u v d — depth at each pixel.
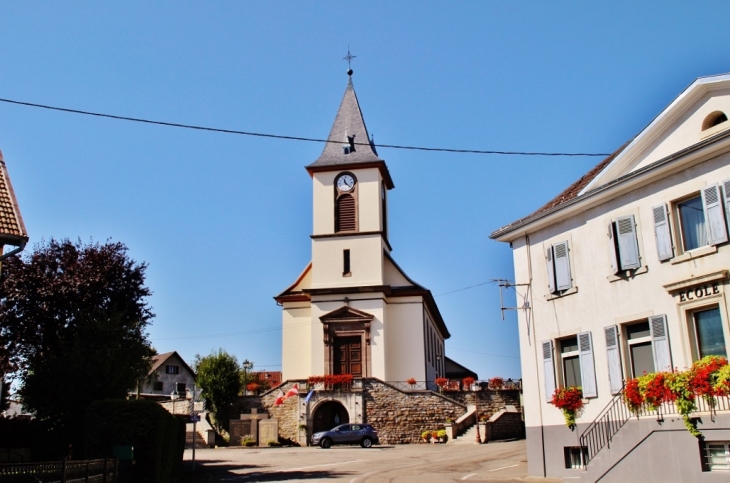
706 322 18.00
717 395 16.33
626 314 19.91
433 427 41.75
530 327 23.27
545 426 22.22
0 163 21.19
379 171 50.72
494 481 21.30
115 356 26.39
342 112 53.12
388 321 48.97
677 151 19.44
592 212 21.47
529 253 23.75
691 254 18.27
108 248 31.05
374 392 42.72
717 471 16.38
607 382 20.17
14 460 24.95
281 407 43.22
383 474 24.05
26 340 28.22
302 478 23.59
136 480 19.30
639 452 18.14
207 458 32.47
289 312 49.69
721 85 18.53
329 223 49.75
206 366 44.22
